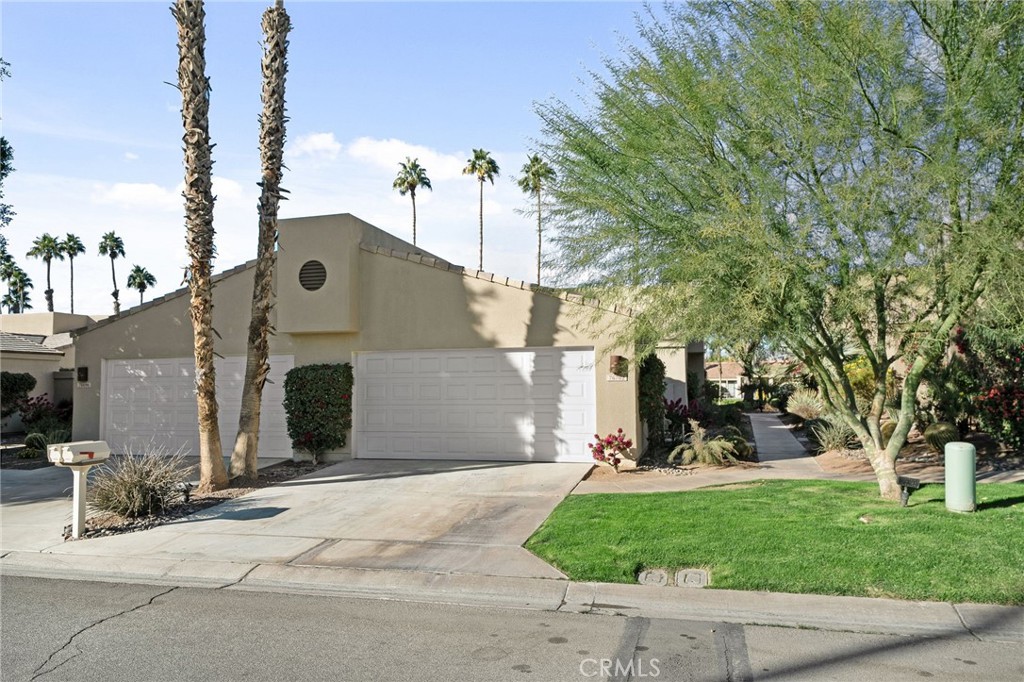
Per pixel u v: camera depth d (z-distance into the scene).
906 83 8.59
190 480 13.17
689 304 9.07
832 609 6.10
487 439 14.32
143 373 16.75
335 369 14.58
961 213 8.22
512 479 12.35
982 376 13.48
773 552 7.23
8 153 17.00
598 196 10.25
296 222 14.94
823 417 17.42
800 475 12.46
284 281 14.96
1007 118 8.05
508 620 6.12
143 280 68.06
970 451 8.63
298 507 10.66
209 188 12.31
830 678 4.83
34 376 24.84
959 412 13.99
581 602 6.58
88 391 17.09
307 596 6.94
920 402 16.52
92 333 17.16
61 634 5.86
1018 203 7.88
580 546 7.85
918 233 8.00
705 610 6.30
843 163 8.59
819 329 9.34
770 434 21.09
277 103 12.88
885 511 8.76
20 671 5.08
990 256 7.64
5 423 23.66
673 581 6.92
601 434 13.58
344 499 11.14
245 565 7.86
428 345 14.55
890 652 5.29
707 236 8.93
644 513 9.17
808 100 8.69
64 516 10.60
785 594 6.40
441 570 7.42
